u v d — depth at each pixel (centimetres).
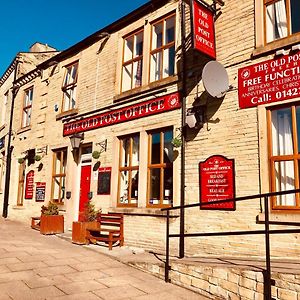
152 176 851
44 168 1222
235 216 661
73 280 568
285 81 635
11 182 1428
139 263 661
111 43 1045
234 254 653
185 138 775
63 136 1156
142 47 954
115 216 887
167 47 879
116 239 817
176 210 759
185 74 801
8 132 1526
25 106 1462
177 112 809
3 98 1689
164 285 583
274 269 473
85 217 895
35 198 1238
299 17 665
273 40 685
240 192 661
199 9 722
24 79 1463
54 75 1271
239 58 711
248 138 669
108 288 544
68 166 1099
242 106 687
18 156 1412
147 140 873
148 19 929
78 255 734
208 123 737
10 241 830
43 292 502
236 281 502
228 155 693
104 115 1003
